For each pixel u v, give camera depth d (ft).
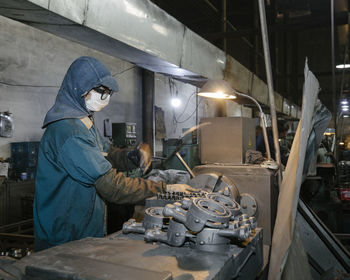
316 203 11.00
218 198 3.73
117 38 8.89
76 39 9.14
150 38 10.21
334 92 14.57
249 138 6.60
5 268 2.40
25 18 7.53
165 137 27.27
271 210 5.25
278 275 3.04
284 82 50.62
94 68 4.52
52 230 4.37
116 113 23.24
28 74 16.48
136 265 2.52
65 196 4.34
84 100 4.60
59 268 2.29
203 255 2.74
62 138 4.18
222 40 30.04
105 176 4.19
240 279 3.00
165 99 28.17
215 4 33.24
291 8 32.27
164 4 30.73
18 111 16.01
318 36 58.75
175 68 12.62
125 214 11.30
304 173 5.14
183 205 3.24
